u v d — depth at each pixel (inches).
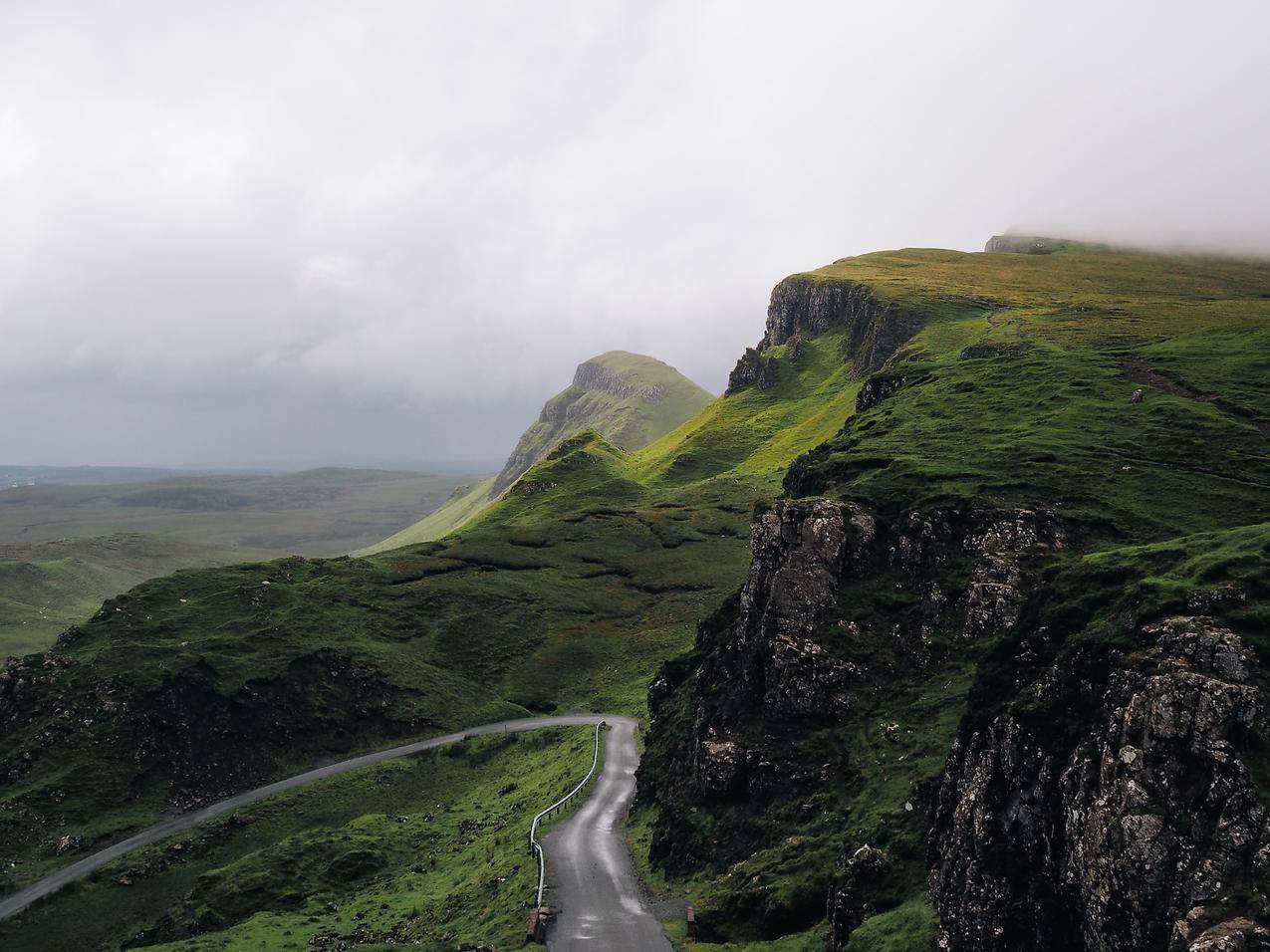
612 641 6993.1
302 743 5629.9
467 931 2288.4
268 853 3902.6
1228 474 3189.0
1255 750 1229.1
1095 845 1274.6
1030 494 3043.8
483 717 5861.2
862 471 3676.2
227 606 6796.3
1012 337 7165.4
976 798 1542.8
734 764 2468.0
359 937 2726.4
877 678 2503.7
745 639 2893.7
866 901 1707.7
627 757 4092.0
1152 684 1330.0
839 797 2176.4
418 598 7362.2
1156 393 4146.2
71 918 4030.5
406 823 4261.8
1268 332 5007.4
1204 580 1533.0
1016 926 1360.7
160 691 5521.7
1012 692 1626.5
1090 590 1692.9
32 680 5654.5
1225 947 1036.5
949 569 2778.1
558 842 2775.6
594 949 1913.1
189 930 3403.1
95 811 4899.1
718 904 2022.6
